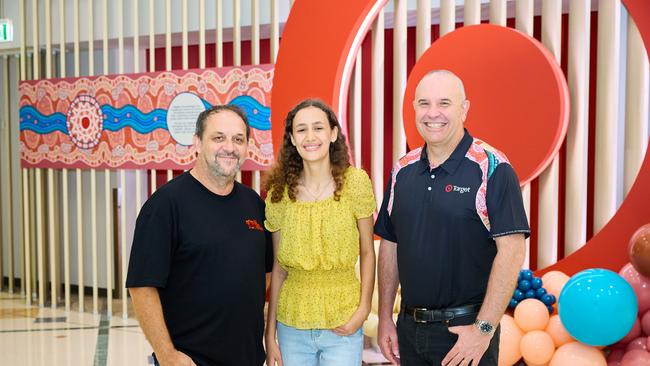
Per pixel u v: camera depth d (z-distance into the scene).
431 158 2.34
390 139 5.54
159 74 5.36
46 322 5.58
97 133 5.67
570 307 3.16
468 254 2.24
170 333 2.14
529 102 4.03
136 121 5.48
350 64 4.55
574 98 4.20
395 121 4.75
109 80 5.58
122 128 5.55
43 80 5.91
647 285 3.37
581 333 3.16
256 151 4.98
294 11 4.66
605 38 4.13
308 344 2.38
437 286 2.28
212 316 2.12
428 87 2.25
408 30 5.48
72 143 5.81
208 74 5.15
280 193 2.38
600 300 3.08
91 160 5.73
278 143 4.73
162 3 5.51
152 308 2.05
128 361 4.48
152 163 5.44
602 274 3.19
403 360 2.45
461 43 4.23
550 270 4.13
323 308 2.34
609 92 4.13
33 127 6.01
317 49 4.56
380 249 2.58
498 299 2.15
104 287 6.55
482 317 2.18
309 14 4.59
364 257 2.43
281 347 2.44
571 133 4.23
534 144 4.03
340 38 4.47
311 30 4.58
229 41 5.73
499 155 2.21
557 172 4.23
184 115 5.27
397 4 4.70
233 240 2.16
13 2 6.25
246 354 2.22
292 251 2.35
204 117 2.17
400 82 4.71
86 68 6.46
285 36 4.69
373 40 4.77
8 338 5.06
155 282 2.04
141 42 5.88
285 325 2.41
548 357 3.41
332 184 2.38
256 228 2.26
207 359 2.13
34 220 6.35
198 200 2.14
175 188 2.13
